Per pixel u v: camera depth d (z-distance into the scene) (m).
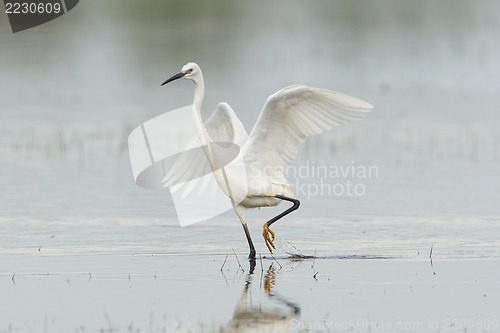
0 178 17.34
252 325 8.59
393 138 21.14
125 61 33.22
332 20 43.69
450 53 34.81
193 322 8.69
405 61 33.16
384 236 12.67
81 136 21.89
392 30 40.78
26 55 34.88
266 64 32.59
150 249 11.98
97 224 13.55
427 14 45.66
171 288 9.99
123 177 17.53
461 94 27.17
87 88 28.97
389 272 10.66
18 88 29.19
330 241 12.44
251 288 9.98
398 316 8.86
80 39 37.47
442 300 9.42
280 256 11.64
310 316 8.88
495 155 19.08
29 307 9.22
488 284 10.03
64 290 9.89
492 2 49.75
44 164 18.86
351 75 30.52
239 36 38.56
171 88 28.89
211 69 31.59
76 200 15.34
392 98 26.59
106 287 10.03
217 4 47.78
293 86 11.00
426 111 24.59
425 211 14.33
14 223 13.56
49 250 11.85
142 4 44.25
